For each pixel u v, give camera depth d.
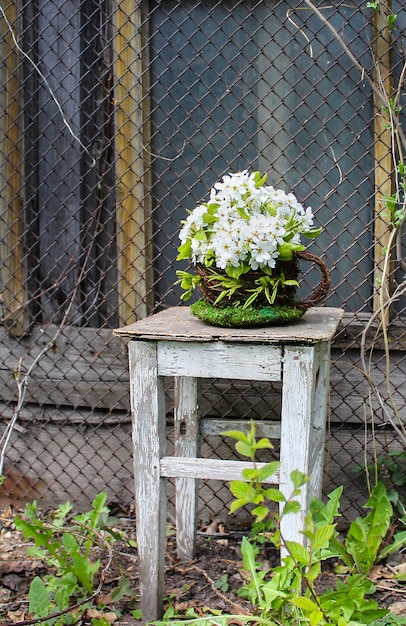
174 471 1.84
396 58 2.34
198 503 2.47
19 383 2.53
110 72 2.49
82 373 2.60
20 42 2.51
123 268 2.53
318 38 2.38
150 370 1.80
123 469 2.61
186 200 2.52
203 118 2.49
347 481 2.46
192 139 2.49
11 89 2.53
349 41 2.37
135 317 2.54
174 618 1.91
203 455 2.51
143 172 2.49
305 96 2.41
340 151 2.42
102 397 2.59
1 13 2.50
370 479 2.44
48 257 2.62
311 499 1.97
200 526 2.50
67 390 2.61
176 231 2.53
